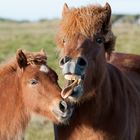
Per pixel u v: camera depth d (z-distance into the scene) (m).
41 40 44.81
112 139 9.05
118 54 11.78
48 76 10.23
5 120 10.63
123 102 9.34
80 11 8.48
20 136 10.82
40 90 10.22
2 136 10.68
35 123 17.11
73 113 9.04
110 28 8.66
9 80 10.62
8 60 11.00
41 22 91.25
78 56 8.11
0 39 48.66
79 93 8.10
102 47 8.66
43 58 10.43
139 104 9.96
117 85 9.41
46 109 10.22
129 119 9.38
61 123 9.19
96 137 9.01
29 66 10.38
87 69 8.26
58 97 10.00
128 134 9.30
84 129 9.02
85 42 8.29
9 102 10.61
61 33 8.48
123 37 46.06
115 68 9.84
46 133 16.19
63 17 8.70
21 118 10.65
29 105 10.43
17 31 65.25
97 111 8.93
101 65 8.66
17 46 41.31
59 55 8.70
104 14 8.52
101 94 8.94
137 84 10.57
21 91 10.54
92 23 8.38
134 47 37.84
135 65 11.31
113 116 9.08
